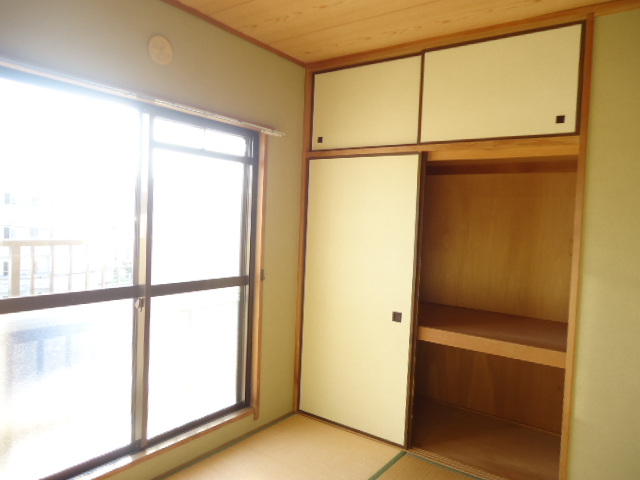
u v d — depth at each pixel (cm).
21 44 176
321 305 324
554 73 234
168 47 231
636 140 216
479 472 262
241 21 255
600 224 225
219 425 278
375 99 296
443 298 364
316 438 297
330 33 269
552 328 288
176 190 251
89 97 205
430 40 271
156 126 236
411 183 281
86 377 224
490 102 253
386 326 294
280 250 316
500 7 228
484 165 311
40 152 195
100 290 217
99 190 217
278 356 322
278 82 303
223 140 277
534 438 308
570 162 279
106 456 226
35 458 212
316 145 326
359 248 304
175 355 263
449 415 344
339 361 315
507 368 337
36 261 198
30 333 204
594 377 229
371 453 280
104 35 204
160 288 244
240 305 301
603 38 221
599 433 228
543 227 316
